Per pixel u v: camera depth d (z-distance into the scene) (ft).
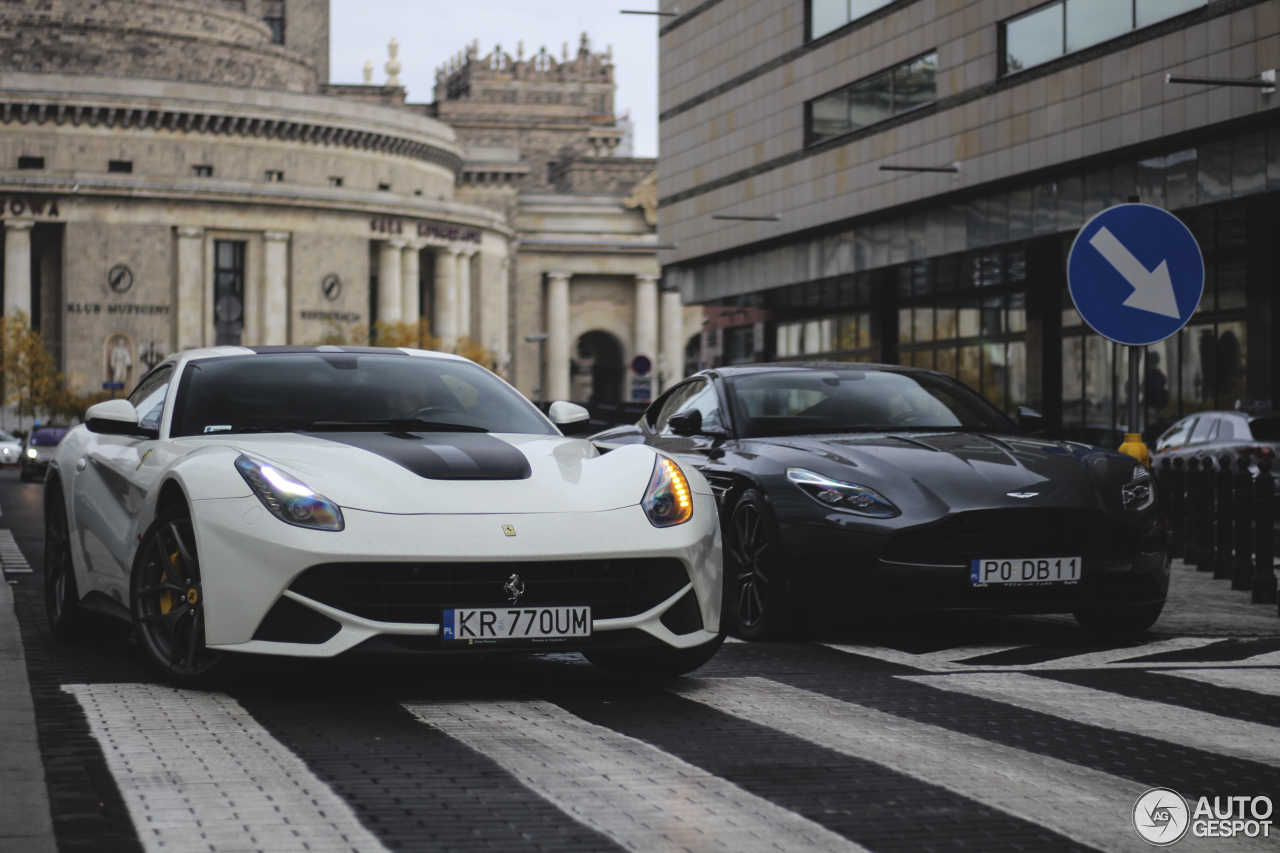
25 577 37.70
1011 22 86.33
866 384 30.68
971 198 90.89
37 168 312.71
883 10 98.02
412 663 21.90
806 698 19.48
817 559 25.12
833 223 104.17
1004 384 106.01
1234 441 64.13
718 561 19.85
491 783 14.28
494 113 451.94
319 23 419.13
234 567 18.02
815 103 106.93
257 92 325.01
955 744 16.48
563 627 18.19
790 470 26.07
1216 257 85.35
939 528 24.52
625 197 415.85
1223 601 33.12
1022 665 22.76
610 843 12.23
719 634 19.83
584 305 416.46
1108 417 94.68
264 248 322.55
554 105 456.04
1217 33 71.56
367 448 19.56
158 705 18.10
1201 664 22.82
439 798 13.64
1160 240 31.94
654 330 416.87
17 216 304.71
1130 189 78.43
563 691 19.75
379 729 16.85
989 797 14.02
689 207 124.16
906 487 25.00
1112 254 31.86
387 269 338.95
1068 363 98.58
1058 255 92.43
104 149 315.99
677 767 15.12
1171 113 74.49
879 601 24.75
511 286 395.96
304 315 324.19
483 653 17.93
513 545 17.97
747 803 13.65
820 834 12.62
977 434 28.40
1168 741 16.78
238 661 18.22
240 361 23.16
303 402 22.21
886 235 99.45
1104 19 79.05
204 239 319.06
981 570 24.41
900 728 17.39
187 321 315.58
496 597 17.99
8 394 294.25
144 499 20.49
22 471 131.03
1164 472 48.16
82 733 16.29
